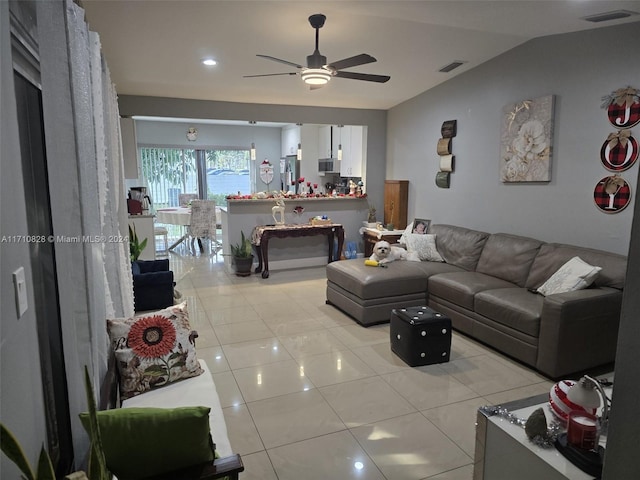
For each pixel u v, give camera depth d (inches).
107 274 91.9
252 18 128.8
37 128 63.2
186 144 371.6
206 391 79.3
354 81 197.9
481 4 115.0
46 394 62.5
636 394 37.8
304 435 90.7
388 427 93.6
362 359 127.3
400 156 243.4
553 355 111.3
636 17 120.2
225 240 247.0
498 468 65.2
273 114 233.6
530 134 156.6
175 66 169.8
